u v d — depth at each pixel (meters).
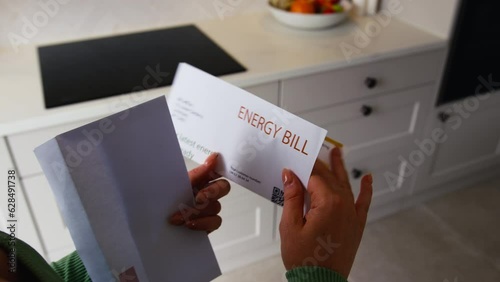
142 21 1.65
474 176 2.16
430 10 1.62
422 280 1.66
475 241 1.85
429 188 2.02
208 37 1.58
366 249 1.80
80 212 0.50
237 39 1.56
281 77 1.32
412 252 1.79
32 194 1.18
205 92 0.58
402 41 1.55
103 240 0.52
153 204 0.56
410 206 2.04
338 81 1.44
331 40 1.55
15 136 1.08
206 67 1.33
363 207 0.54
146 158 0.52
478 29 1.61
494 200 2.08
